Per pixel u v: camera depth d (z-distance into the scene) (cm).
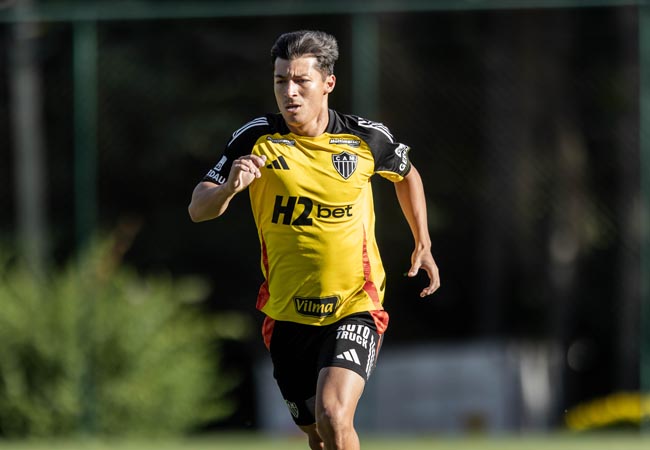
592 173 5122
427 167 4906
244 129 1778
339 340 1775
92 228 3922
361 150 1784
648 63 3950
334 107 4603
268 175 1753
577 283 5222
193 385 4066
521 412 4631
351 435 1694
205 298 4953
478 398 4469
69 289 3912
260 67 5078
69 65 4712
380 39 4778
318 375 1766
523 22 4984
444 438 3719
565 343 5359
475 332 5297
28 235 4547
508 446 3194
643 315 3956
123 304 3959
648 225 4031
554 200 5131
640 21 3947
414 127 4869
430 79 4850
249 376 5197
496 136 4966
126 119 4944
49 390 3850
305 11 3912
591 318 5234
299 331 1831
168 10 4181
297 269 1789
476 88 4906
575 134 5119
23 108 4594
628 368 5050
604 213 5103
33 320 3884
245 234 4956
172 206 4984
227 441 3791
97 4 5453
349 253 1783
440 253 5175
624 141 5041
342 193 1764
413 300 5203
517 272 5278
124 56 4928
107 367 3900
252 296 4997
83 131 3897
